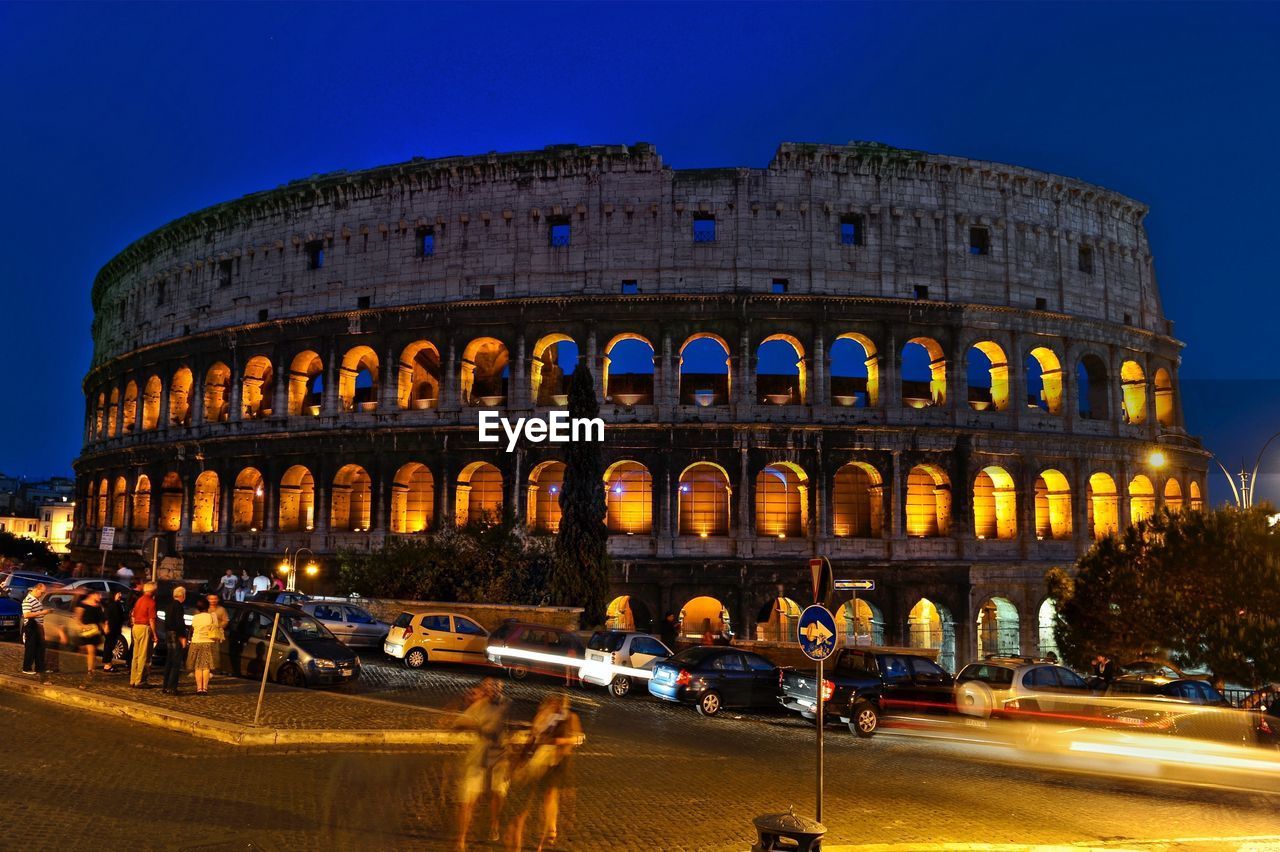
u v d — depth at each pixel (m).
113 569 83.12
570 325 66.81
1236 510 47.66
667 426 64.50
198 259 80.19
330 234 73.12
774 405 66.00
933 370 69.44
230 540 73.50
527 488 65.81
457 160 69.75
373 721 27.22
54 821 17.03
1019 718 33.59
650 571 62.84
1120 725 31.80
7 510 189.50
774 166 68.06
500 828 18.69
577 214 68.06
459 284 68.94
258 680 35.97
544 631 43.47
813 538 64.44
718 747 30.28
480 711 17.44
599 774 24.42
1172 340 76.06
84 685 30.45
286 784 20.86
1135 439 70.81
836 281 67.06
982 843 20.20
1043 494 72.88
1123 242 75.44
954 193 69.69
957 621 64.75
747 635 62.75
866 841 19.73
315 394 80.44
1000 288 69.50
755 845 16.73
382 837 17.50
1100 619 49.69
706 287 66.44
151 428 82.50
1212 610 45.03
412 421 68.75
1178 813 24.88
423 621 44.62
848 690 35.28
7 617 48.53
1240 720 31.80
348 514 71.94
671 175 67.81
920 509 70.06
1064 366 70.56
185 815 18.00
